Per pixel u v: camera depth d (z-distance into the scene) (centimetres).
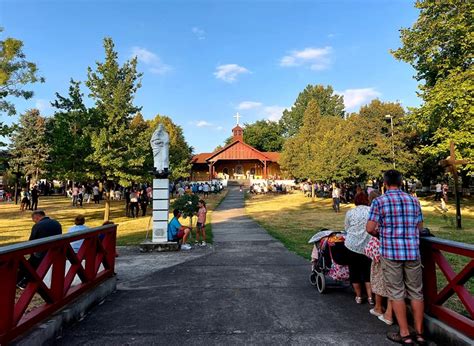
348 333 388
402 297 359
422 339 350
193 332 395
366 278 491
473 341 304
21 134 4612
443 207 2186
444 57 2108
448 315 348
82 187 2995
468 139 1758
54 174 1745
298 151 4650
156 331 398
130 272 719
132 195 2111
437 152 1964
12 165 4322
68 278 429
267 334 388
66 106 1988
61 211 2416
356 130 4000
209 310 472
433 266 379
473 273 312
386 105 4041
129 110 1909
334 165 3042
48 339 354
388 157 3678
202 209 1148
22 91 1675
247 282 623
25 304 329
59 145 1741
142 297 538
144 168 1900
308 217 1945
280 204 3005
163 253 951
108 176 1811
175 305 495
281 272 700
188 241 1146
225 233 1330
